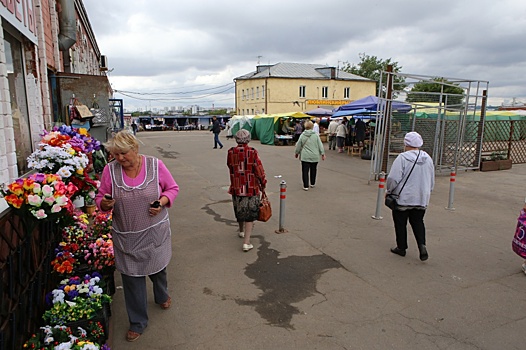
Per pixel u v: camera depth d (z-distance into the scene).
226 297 4.05
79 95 8.38
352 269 4.78
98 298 3.22
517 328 3.50
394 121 11.53
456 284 4.38
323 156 9.52
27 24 4.86
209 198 8.62
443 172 12.25
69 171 3.28
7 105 3.70
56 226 3.83
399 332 3.42
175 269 4.74
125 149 2.91
